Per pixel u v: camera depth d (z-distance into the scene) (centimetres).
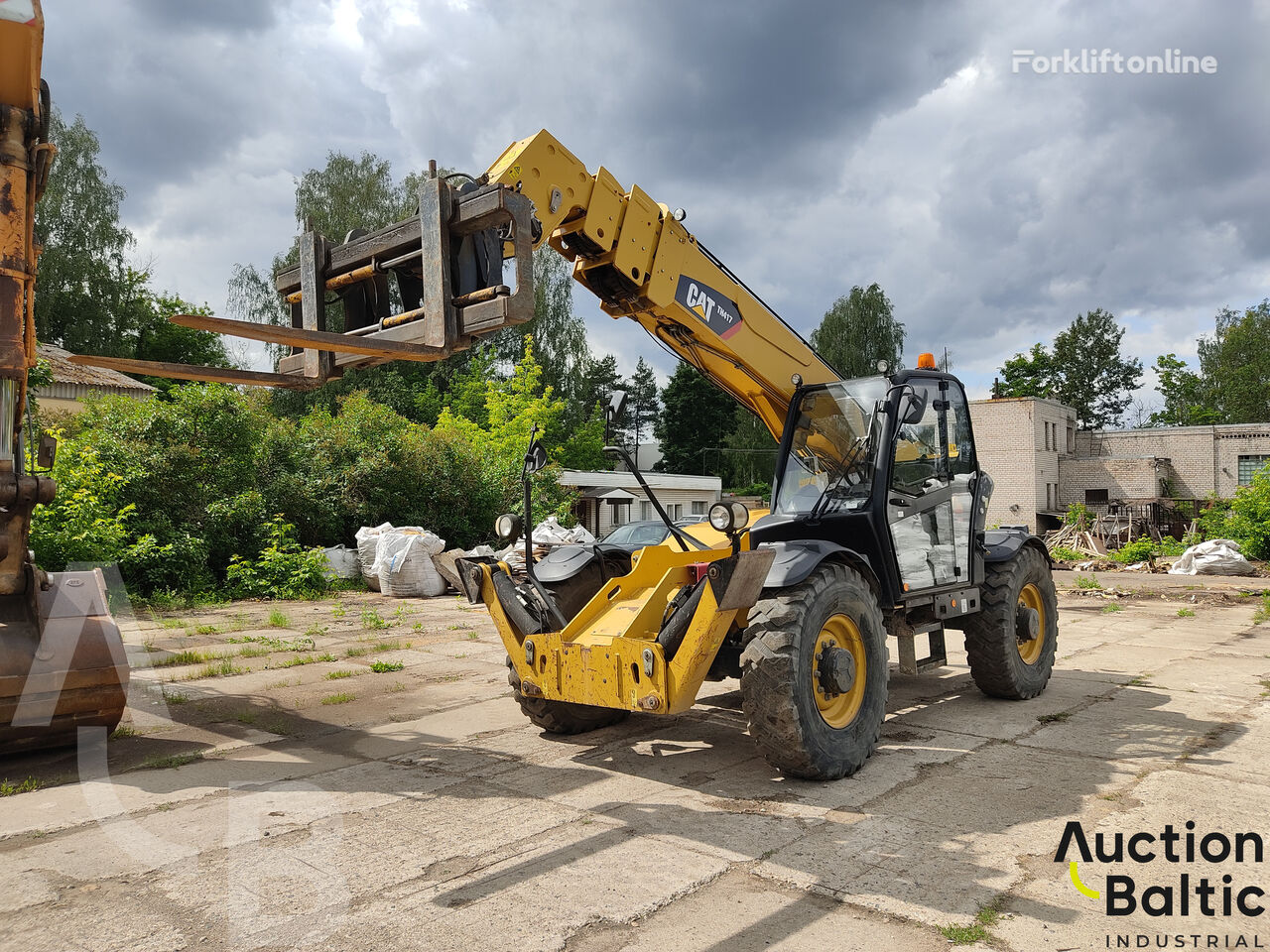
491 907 273
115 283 3247
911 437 532
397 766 433
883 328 4388
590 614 441
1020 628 587
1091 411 5534
